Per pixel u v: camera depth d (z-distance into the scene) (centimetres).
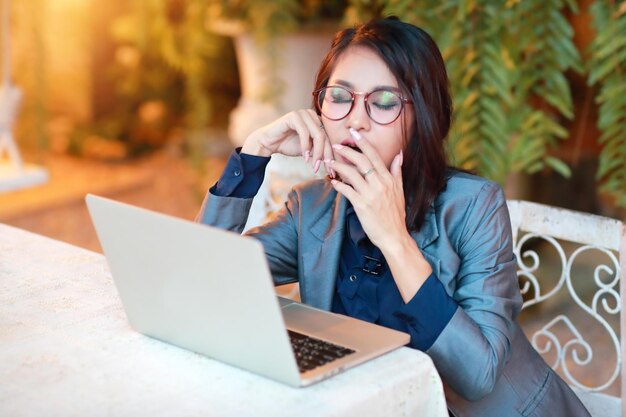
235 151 155
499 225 143
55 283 149
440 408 118
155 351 121
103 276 153
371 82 139
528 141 250
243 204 155
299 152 156
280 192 203
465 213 144
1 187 264
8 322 131
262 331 108
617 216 363
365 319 146
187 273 113
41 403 106
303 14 394
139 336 126
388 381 111
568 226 167
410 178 144
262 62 410
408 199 145
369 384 110
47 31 498
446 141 155
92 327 130
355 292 148
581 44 302
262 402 105
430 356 130
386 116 139
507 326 137
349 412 105
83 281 150
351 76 140
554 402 148
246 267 104
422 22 249
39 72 403
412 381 114
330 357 115
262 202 204
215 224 154
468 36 244
